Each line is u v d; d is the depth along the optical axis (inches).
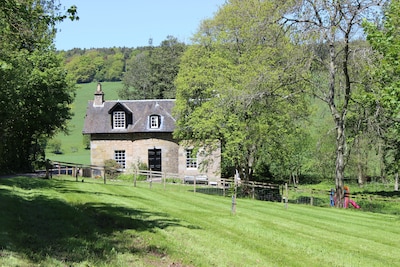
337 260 472.7
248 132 1161.4
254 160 1387.8
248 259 443.5
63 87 1491.1
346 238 603.8
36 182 1000.9
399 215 943.7
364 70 964.0
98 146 1788.9
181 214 700.0
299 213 848.3
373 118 1003.9
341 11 988.6
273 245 521.0
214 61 1230.3
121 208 703.7
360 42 999.6
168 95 2812.5
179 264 400.5
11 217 518.3
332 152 1337.4
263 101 1117.7
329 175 1838.1
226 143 1220.5
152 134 1768.0
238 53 1279.5
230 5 1304.1
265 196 1285.7
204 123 1170.6
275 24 1051.9
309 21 1020.5
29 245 400.5
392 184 1820.9
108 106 1860.2
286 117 1181.7
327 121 1428.4
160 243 472.7
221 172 1713.8
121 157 1788.9
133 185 1220.5
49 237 444.8
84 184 1082.7
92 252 404.5
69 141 3892.7
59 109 1487.5
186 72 1337.4
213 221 657.6
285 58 1099.9
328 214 866.1
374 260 485.7
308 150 1600.6
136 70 3257.9
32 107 1333.7
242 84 1121.4
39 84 1295.5
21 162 1571.1
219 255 447.5
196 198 982.4
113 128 1785.2
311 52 1032.8
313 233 622.2
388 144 1165.1
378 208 1153.4
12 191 767.1
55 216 561.6
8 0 469.7
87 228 514.9
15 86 919.7
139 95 2952.8
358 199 1251.2
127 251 425.1
